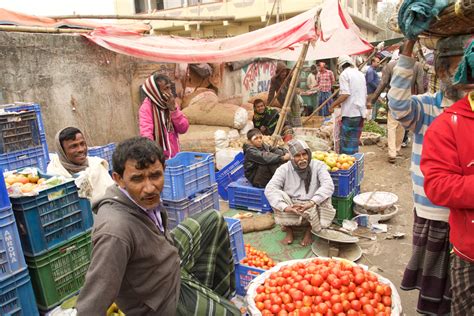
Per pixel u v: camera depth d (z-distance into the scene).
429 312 2.30
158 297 1.88
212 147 6.75
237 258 3.20
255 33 5.80
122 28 7.13
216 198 4.34
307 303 2.27
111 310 2.16
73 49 6.18
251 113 8.47
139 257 1.77
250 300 2.41
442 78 2.14
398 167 6.96
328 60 15.20
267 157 4.87
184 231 2.39
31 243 2.58
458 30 1.97
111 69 6.81
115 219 1.70
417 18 1.83
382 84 7.35
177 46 6.59
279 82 8.27
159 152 1.76
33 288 2.69
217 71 9.08
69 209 2.81
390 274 3.50
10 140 3.96
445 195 1.67
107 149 5.53
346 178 4.41
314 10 5.36
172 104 4.39
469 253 1.73
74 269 2.85
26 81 5.56
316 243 4.07
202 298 2.18
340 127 6.71
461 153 1.67
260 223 4.55
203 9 14.53
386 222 4.60
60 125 6.05
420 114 2.26
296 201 4.11
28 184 2.72
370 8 19.59
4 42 5.28
